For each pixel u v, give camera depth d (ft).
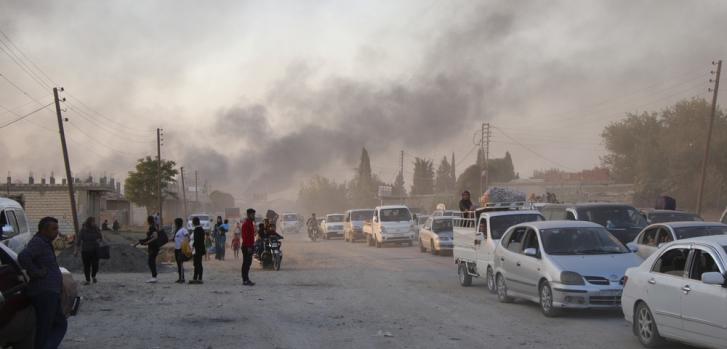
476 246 58.39
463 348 33.14
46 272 28.71
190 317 44.32
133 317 44.37
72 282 32.32
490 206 62.90
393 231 135.33
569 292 41.06
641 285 33.09
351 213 165.89
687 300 29.58
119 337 37.19
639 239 56.34
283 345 34.60
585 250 44.70
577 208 71.20
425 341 35.09
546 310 42.86
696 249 30.35
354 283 66.08
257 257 84.28
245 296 55.93
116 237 151.53
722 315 27.53
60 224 176.24
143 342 35.76
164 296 55.93
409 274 75.51
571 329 38.11
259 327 40.27
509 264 48.83
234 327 40.34
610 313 43.60
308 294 57.00
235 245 116.06
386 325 40.45
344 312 46.14
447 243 107.96
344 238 176.04
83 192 178.60
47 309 28.63
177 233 67.36
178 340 36.27
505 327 39.17
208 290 60.49
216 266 93.15
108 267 81.92
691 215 77.82
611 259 42.80
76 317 44.32
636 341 34.35
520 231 49.29
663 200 88.28
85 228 64.75
